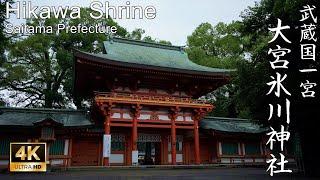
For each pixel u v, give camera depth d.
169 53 40.00
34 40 44.25
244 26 22.19
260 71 19.02
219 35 52.72
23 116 30.00
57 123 25.61
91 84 35.16
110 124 29.34
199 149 35.12
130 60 32.56
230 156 34.75
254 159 35.88
